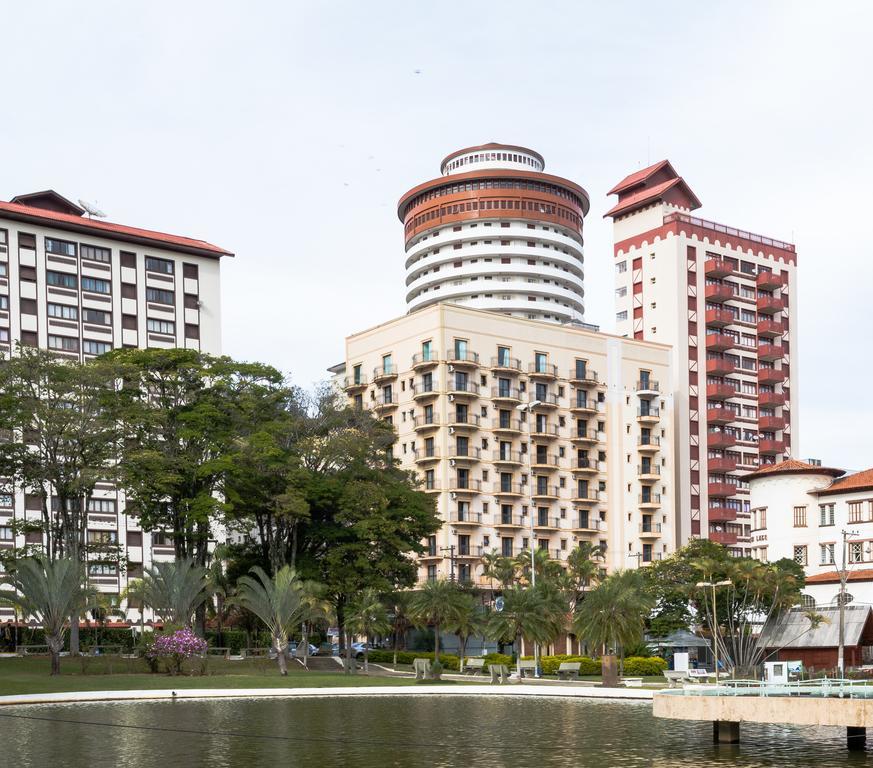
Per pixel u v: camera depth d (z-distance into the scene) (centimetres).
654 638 9375
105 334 12938
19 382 7994
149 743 3716
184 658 7012
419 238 16900
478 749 3528
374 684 6681
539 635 7538
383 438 9438
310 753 3444
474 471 11362
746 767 3136
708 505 13688
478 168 17150
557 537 11888
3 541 11575
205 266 13875
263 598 7331
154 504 8238
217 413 8294
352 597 8250
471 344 11575
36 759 3334
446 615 7688
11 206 12462
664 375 13225
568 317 16400
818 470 10069
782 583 8419
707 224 14375
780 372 14738
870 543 9525
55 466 7906
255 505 8306
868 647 8350
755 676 6656
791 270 15200
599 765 3170
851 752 3519
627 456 12669
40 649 9406
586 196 17262
